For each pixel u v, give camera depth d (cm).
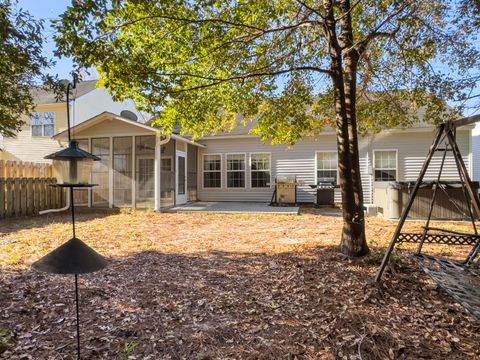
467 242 396
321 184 1268
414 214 904
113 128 1171
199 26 427
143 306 323
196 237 670
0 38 302
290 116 596
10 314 300
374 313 304
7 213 955
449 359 236
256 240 628
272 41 548
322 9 482
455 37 481
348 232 471
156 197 1122
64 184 212
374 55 589
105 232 723
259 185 1427
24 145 1586
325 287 363
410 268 410
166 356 238
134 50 402
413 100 605
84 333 270
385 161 1290
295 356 240
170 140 1241
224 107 575
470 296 250
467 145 1209
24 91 395
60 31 305
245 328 281
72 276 406
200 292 358
